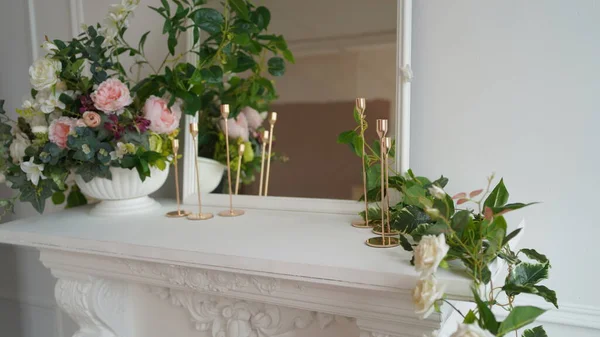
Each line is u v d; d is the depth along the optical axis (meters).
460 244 0.74
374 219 1.03
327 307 0.86
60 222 1.16
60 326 1.74
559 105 1.00
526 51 1.02
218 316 1.13
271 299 0.91
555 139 1.01
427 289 0.65
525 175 1.04
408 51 1.06
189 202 1.29
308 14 1.23
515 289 0.77
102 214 1.20
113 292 1.23
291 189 1.22
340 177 1.17
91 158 1.06
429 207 0.73
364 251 0.85
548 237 1.04
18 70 1.67
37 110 1.10
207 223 1.09
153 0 1.39
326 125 1.19
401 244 0.80
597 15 0.96
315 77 1.21
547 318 1.06
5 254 1.82
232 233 0.99
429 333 0.78
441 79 1.09
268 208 1.21
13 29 1.65
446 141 1.10
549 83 1.01
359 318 0.84
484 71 1.05
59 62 1.07
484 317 0.63
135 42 1.44
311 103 1.21
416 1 1.10
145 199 1.25
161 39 1.39
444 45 1.08
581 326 1.03
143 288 1.27
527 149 1.04
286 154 1.24
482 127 1.07
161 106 1.13
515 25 1.02
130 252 0.96
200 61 1.22
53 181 1.10
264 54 1.30
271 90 1.28
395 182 1.02
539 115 1.02
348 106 1.17
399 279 0.73
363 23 1.13
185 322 1.22
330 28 1.19
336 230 1.00
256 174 1.27
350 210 1.12
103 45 1.29
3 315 1.86
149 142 1.14
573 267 1.03
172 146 1.18
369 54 1.12
